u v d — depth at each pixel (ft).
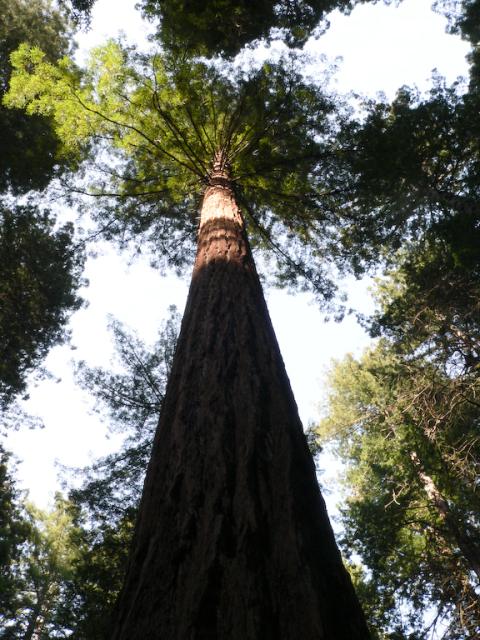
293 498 6.69
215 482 6.91
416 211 33.60
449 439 37.47
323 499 7.37
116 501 33.32
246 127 32.04
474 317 35.32
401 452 42.11
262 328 11.85
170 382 10.24
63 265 43.62
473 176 28.07
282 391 9.48
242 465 7.20
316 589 5.38
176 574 5.74
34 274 44.04
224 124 32.04
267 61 30.60
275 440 7.91
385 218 34.19
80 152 34.40
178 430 8.32
